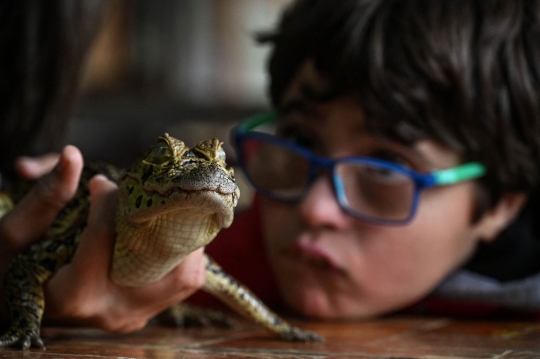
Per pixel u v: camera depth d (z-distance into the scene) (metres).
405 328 0.92
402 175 0.96
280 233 0.98
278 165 0.99
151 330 0.90
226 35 1.90
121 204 0.79
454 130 0.97
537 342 0.86
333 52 0.98
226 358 0.79
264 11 1.89
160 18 1.88
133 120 1.86
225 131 1.83
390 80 0.96
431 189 0.96
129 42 1.88
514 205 1.01
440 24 0.98
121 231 0.79
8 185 0.99
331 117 0.98
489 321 0.97
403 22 0.97
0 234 0.83
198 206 0.76
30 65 0.99
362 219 0.96
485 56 0.98
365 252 0.96
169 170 0.76
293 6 1.07
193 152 0.77
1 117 1.00
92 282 0.81
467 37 0.98
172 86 1.90
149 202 0.77
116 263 0.81
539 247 1.01
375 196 0.96
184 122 1.86
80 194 0.88
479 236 1.00
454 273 1.00
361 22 0.97
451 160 0.98
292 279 0.98
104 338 0.84
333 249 0.96
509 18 0.99
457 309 1.00
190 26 1.89
